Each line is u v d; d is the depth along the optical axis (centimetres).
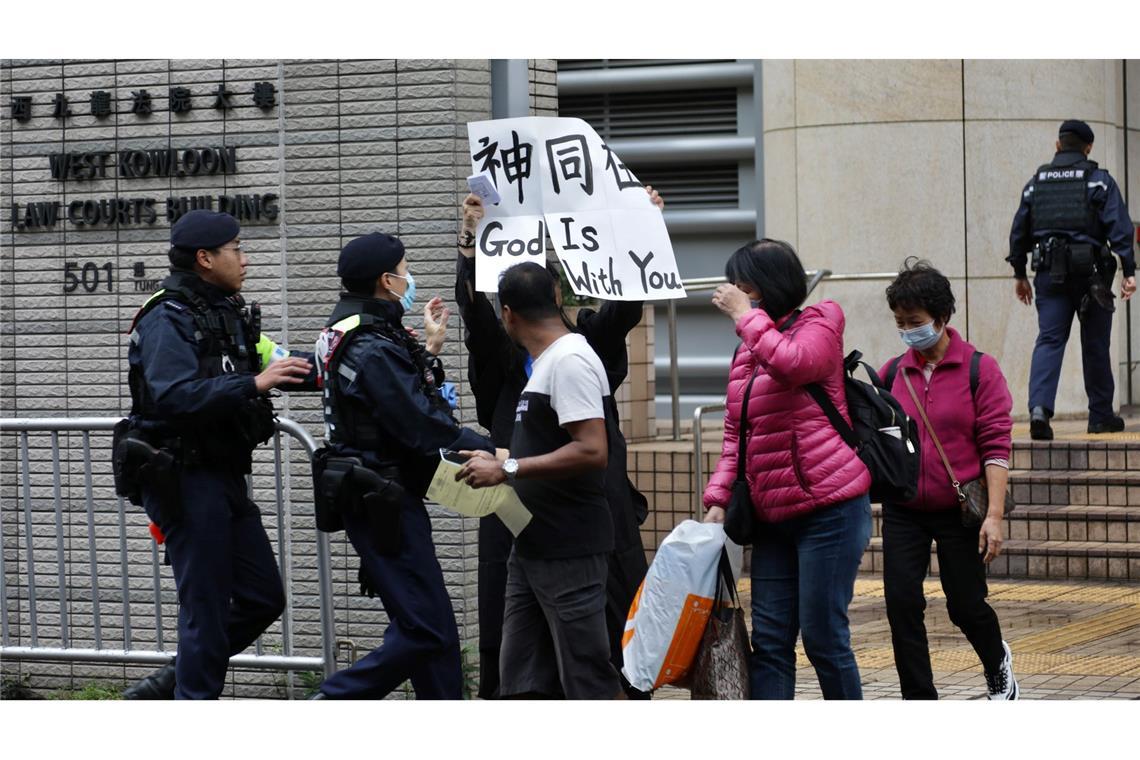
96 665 969
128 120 945
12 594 986
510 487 638
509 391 725
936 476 700
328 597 788
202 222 709
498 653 733
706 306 1561
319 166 894
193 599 710
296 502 903
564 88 1580
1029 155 1365
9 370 982
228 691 918
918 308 699
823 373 631
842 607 643
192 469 708
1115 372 1487
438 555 862
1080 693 768
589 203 712
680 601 642
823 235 1391
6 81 970
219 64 922
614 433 716
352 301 691
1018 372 1372
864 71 1375
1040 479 1151
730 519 648
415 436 668
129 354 714
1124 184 1545
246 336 724
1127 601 1015
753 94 1534
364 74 884
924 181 1366
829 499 634
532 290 641
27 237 975
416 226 876
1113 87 1428
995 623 713
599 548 647
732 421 672
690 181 1565
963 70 1361
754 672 661
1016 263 1230
